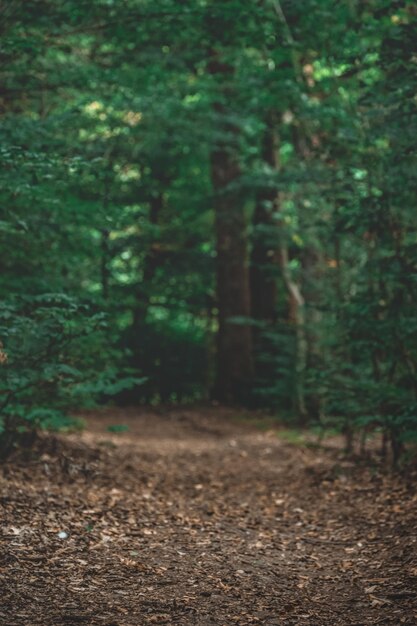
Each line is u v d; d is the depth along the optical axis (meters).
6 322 9.10
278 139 20.83
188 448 15.95
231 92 17.86
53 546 7.16
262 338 25.44
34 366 9.50
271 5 13.45
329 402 12.52
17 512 8.05
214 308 27.61
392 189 10.70
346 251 14.58
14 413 10.16
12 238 11.39
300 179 12.18
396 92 10.11
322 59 12.62
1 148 8.80
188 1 10.77
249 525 8.93
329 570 7.27
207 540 8.09
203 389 27.95
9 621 5.46
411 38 9.36
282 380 19.00
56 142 10.33
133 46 12.98
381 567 7.20
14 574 6.35
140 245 20.94
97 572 6.66
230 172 24.14
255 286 26.12
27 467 10.41
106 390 10.62
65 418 10.86
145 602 6.10
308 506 10.03
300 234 16.20
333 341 13.87
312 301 18.25
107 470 11.42
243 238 24.95
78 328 9.55
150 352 27.19
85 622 5.55
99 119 13.87
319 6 11.57
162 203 28.08
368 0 11.41
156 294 25.50
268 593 6.55
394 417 9.73
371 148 11.45
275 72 12.69
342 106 12.41
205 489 11.14
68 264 12.50
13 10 10.53
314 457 14.22
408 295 11.20
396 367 11.77
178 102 16.59
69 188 11.81
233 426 20.41
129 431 18.84
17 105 12.52
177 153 26.73
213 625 5.73
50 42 11.21
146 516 8.89
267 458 14.82
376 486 10.59
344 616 6.02
